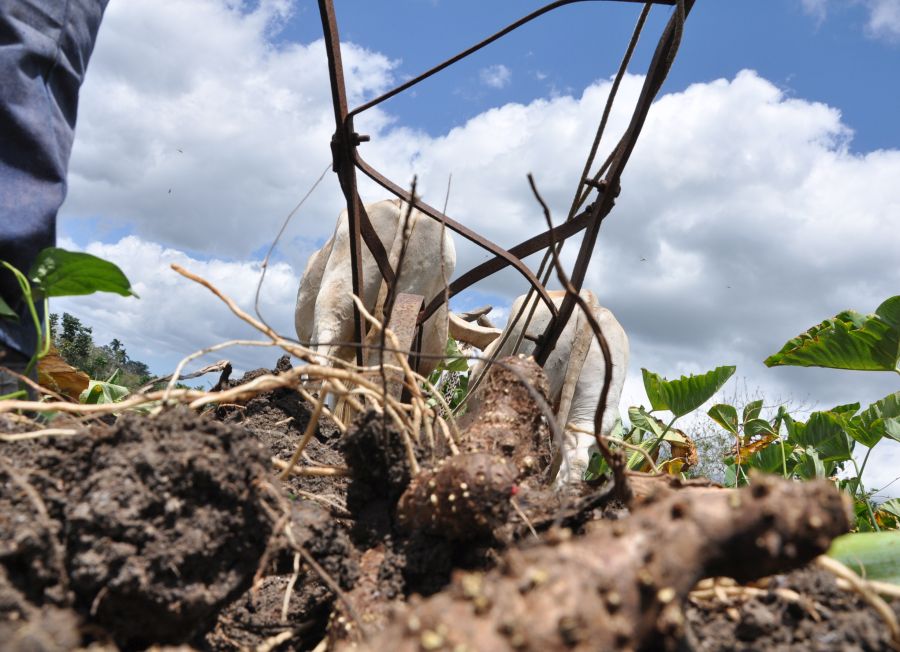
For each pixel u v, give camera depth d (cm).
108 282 76
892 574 68
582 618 44
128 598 55
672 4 103
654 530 48
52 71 88
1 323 81
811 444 207
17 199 82
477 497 63
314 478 95
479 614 44
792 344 199
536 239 121
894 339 185
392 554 67
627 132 105
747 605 58
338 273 203
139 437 61
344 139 113
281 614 65
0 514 56
